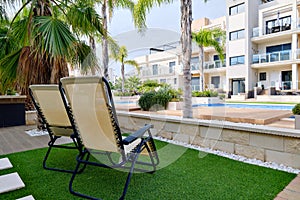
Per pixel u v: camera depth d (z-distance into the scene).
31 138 4.29
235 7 16.11
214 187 2.16
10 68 4.30
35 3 4.27
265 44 15.66
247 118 4.32
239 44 15.88
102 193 2.06
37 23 3.71
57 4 4.54
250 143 3.02
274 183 2.22
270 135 2.81
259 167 2.69
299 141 2.57
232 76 16.27
